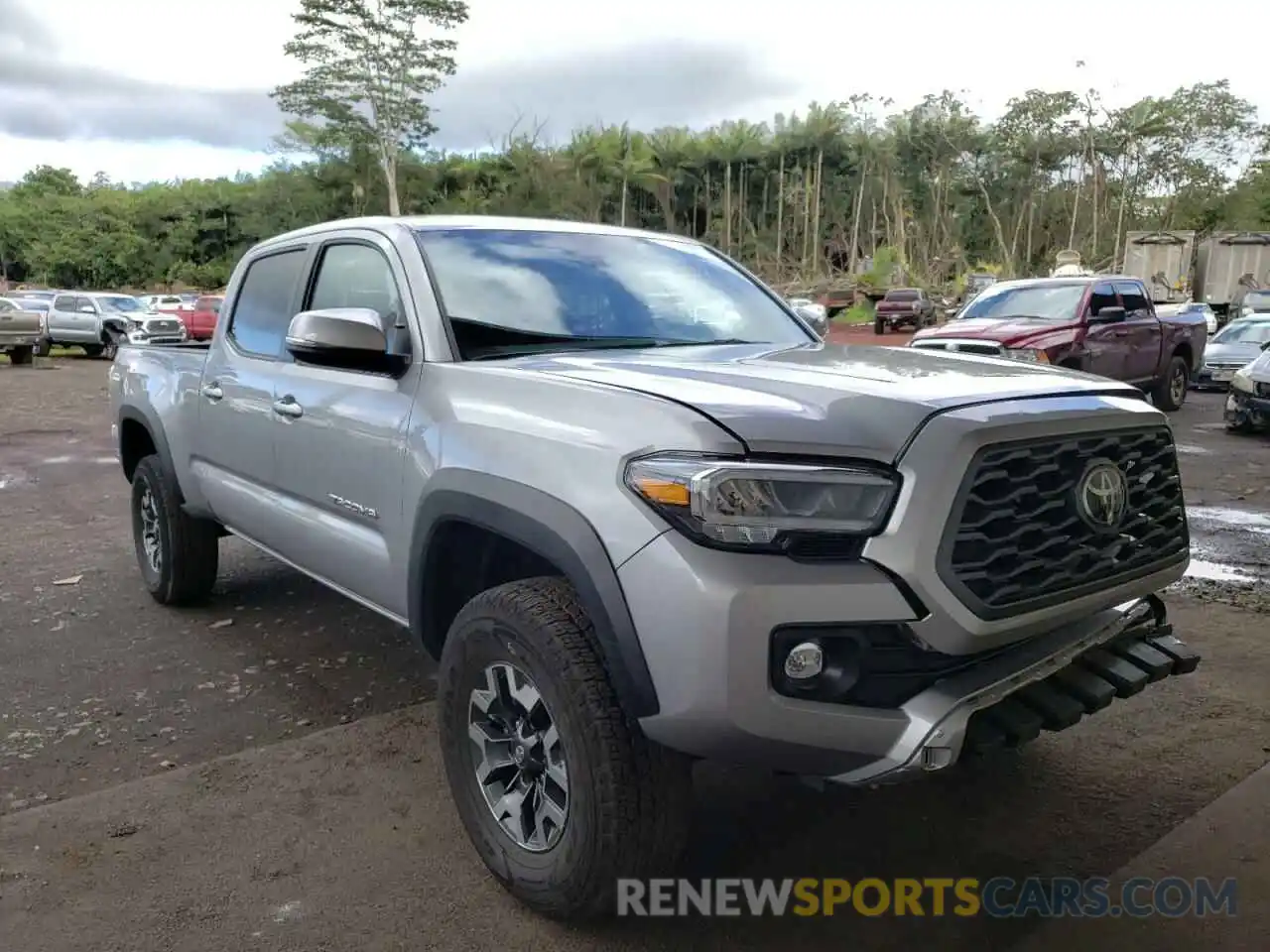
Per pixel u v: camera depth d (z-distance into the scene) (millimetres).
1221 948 2586
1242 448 11062
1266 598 5527
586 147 80062
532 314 3408
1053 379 2836
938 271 71938
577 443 2504
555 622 2535
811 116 90625
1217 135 75000
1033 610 2416
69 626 5184
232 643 4934
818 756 2297
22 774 3578
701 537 2238
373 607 3576
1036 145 81188
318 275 3994
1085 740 3777
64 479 9742
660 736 2324
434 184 80562
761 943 2635
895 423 2357
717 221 93688
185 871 2967
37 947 2613
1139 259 28000
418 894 2854
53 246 98000
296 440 3799
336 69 72938
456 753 2918
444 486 2869
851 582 2223
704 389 2562
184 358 5016
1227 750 3682
